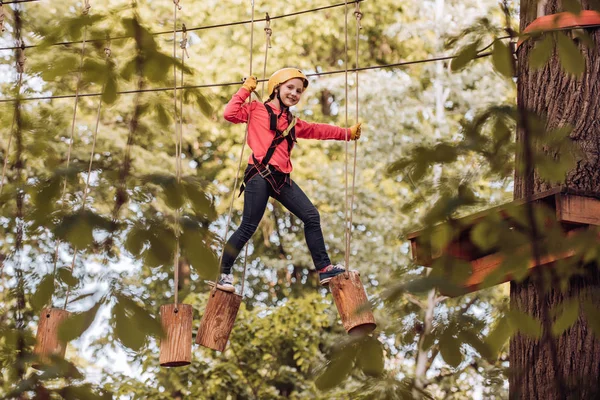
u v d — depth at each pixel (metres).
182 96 3.67
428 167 3.37
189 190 3.03
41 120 4.59
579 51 3.25
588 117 4.61
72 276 3.04
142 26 3.39
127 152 3.51
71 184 3.17
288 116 5.45
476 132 3.33
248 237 5.31
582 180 4.44
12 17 4.57
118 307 2.84
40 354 3.25
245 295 16.05
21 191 3.18
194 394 10.95
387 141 13.45
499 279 3.20
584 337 4.30
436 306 3.47
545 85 4.74
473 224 3.26
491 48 3.41
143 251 2.88
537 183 4.42
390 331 3.36
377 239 13.41
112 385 10.48
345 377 3.17
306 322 11.71
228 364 11.09
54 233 2.96
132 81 3.38
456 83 13.51
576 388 3.59
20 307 3.72
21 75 4.60
